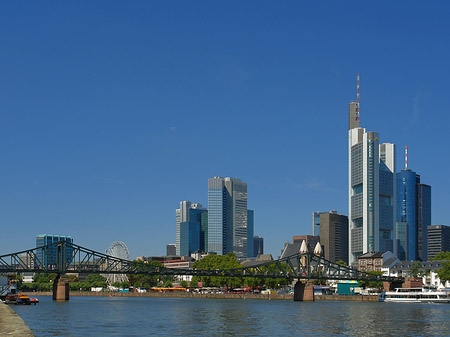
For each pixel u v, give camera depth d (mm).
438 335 114688
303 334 115625
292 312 180125
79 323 136500
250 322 142125
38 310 184375
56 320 144625
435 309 198375
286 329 125062
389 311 185875
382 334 116000
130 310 187875
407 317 159375
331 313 175875
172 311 184000
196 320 147875
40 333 113250
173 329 123938
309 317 159125
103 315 163500
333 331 121500
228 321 145125
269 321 145250
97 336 109562
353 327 129875
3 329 35031
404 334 116312
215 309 197250
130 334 113688
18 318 39375
